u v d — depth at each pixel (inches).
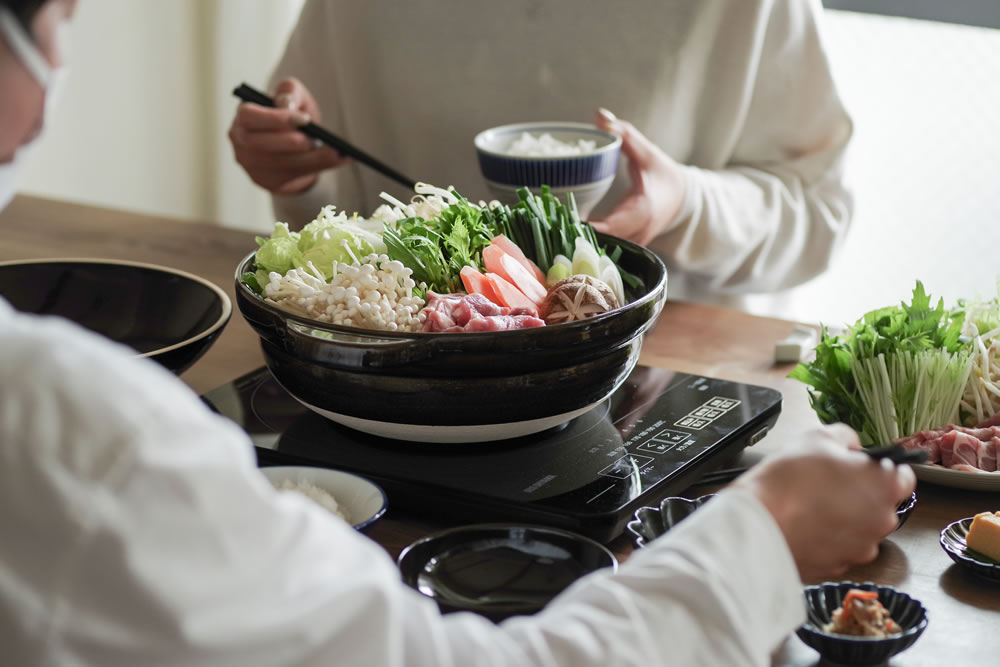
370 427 38.5
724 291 76.8
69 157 103.0
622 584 23.2
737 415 42.3
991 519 33.6
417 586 29.7
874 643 27.9
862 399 41.2
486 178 58.6
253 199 126.0
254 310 38.3
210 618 18.0
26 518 17.2
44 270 49.5
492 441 39.8
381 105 80.2
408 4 76.0
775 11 71.9
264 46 121.0
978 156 112.7
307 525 20.1
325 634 19.2
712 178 70.2
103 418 17.7
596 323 36.4
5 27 17.6
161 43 109.3
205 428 19.0
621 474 37.4
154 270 48.6
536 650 21.8
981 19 101.4
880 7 105.2
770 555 24.0
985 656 29.4
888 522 26.5
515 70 74.0
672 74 72.1
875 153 115.6
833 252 76.2
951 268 115.8
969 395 41.7
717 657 22.6
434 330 37.2
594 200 58.2
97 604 17.4
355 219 46.5
